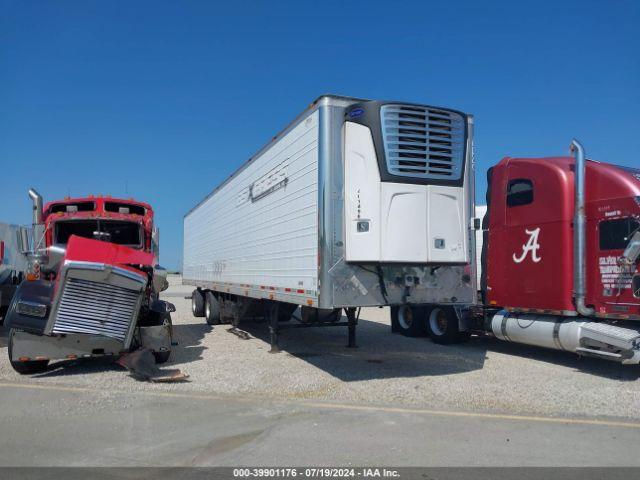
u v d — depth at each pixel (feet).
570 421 20.48
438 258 25.89
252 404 22.54
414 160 25.64
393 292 26.16
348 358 33.09
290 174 29.71
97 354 27.53
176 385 25.89
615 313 28.66
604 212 29.37
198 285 57.47
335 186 25.49
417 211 25.55
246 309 40.63
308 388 25.39
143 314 31.17
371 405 22.52
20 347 26.68
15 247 51.96
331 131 25.63
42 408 21.72
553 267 31.42
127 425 19.54
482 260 36.83
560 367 30.71
